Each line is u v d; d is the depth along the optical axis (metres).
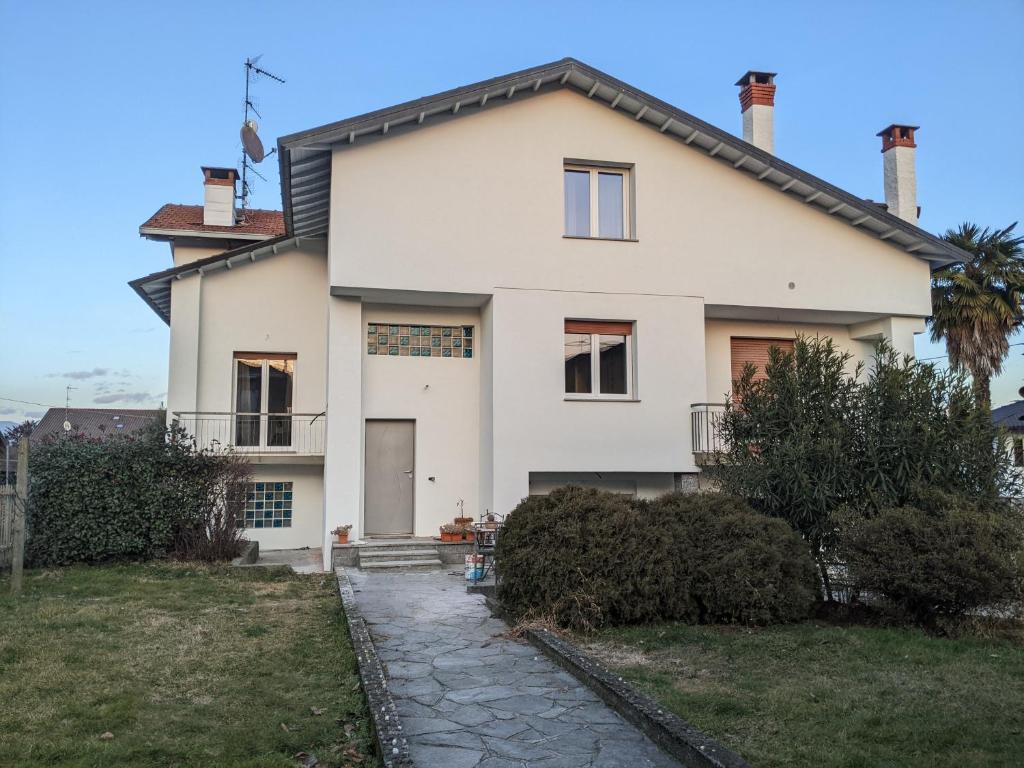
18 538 10.66
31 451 13.47
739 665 7.08
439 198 14.30
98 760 4.83
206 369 16.86
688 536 9.15
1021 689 6.32
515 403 14.35
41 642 7.79
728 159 15.65
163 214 19.89
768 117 18.59
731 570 8.80
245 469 14.95
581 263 14.87
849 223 16.12
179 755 4.95
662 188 15.39
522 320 14.51
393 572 13.06
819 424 10.31
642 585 8.67
